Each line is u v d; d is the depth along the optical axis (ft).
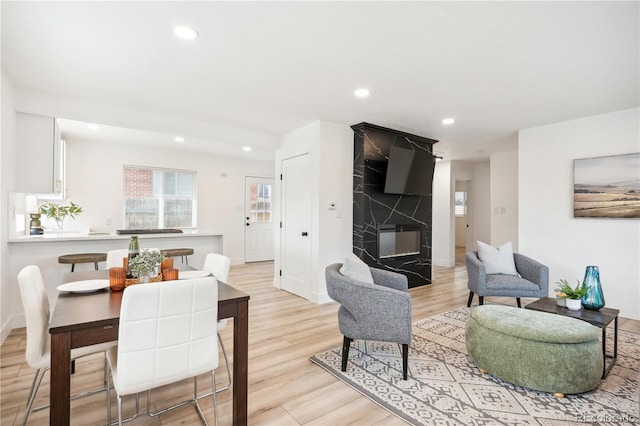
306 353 8.84
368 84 9.65
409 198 16.19
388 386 7.14
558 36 6.93
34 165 10.59
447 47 7.47
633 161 11.49
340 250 14.15
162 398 6.70
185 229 20.81
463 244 30.96
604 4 5.84
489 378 7.49
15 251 10.53
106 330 4.71
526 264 12.39
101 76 9.20
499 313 7.97
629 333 10.26
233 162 23.26
